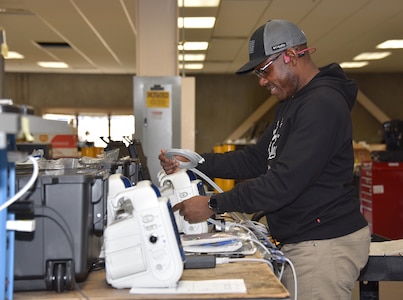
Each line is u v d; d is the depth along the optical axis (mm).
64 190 1129
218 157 2010
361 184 5504
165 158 1803
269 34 1554
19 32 6441
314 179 1447
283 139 1576
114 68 9867
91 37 6742
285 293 1076
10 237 1053
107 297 1075
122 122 11359
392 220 5012
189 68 10062
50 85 10727
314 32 6539
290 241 1555
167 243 1119
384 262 1738
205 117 11023
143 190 1129
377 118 10422
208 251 1394
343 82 1558
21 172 1275
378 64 9469
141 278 1122
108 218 1286
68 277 1117
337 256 1490
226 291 1082
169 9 3846
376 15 5629
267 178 1389
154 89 3576
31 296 1092
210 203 1430
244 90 11039
